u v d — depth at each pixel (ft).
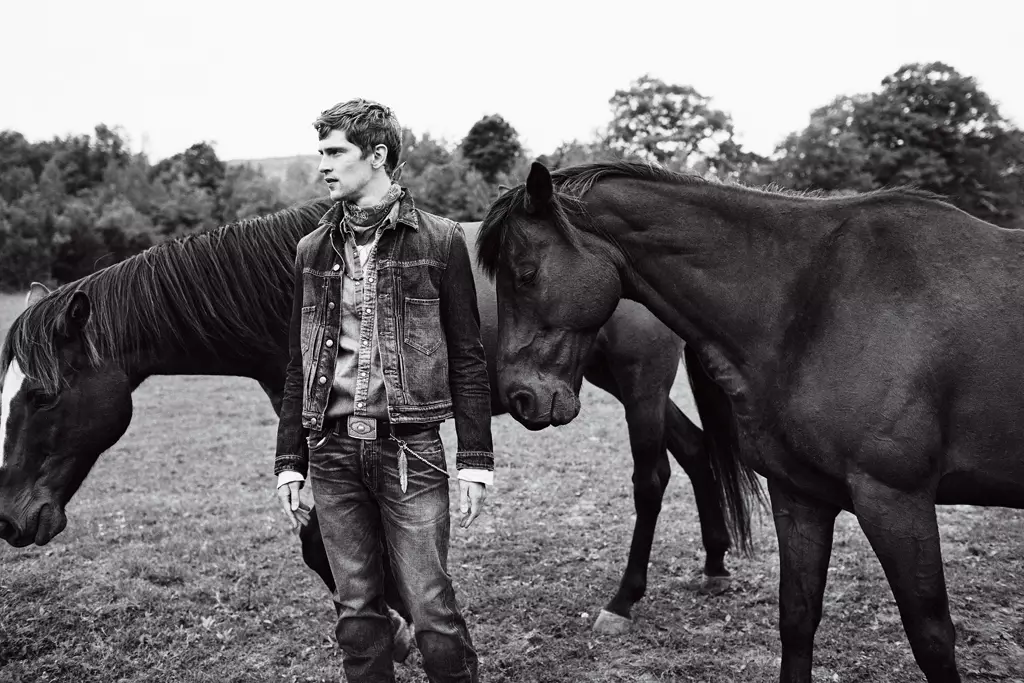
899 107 111.75
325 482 5.96
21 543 7.51
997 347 5.98
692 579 11.44
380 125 5.83
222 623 10.26
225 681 8.86
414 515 5.82
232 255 8.49
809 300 6.44
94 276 8.27
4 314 46.32
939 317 6.05
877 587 10.78
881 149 109.91
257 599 10.94
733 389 6.92
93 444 7.87
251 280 8.46
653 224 6.88
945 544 12.41
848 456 6.17
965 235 6.33
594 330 6.97
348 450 5.83
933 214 6.47
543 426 6.73
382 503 5.91
